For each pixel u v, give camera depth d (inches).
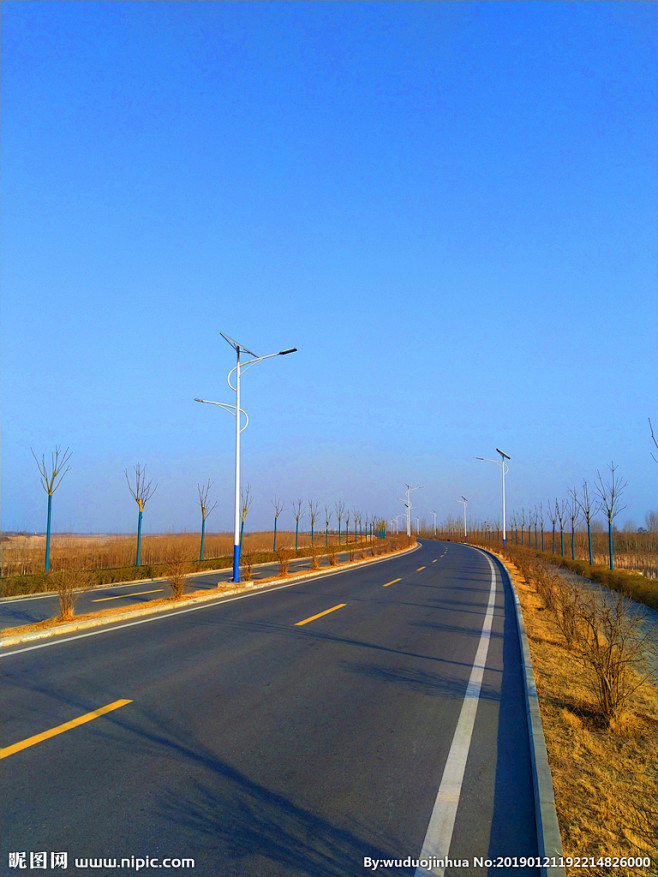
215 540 1809.8
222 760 194.9
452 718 240.7
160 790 172.1
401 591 695.1
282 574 853.2
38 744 206.8
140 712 242.4
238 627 438.3
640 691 296.0
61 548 1299.2
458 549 2117.4
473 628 451.5
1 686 278.8
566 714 243.3
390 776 184.2
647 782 183.9
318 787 175.6
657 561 922.1
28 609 538.6
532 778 183.5
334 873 132.5
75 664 322.3
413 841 146.6
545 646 386.6
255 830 150.6
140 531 908.0
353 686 284.8
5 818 155.6
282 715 241.1
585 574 1008.9
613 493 987.3
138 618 480.1
